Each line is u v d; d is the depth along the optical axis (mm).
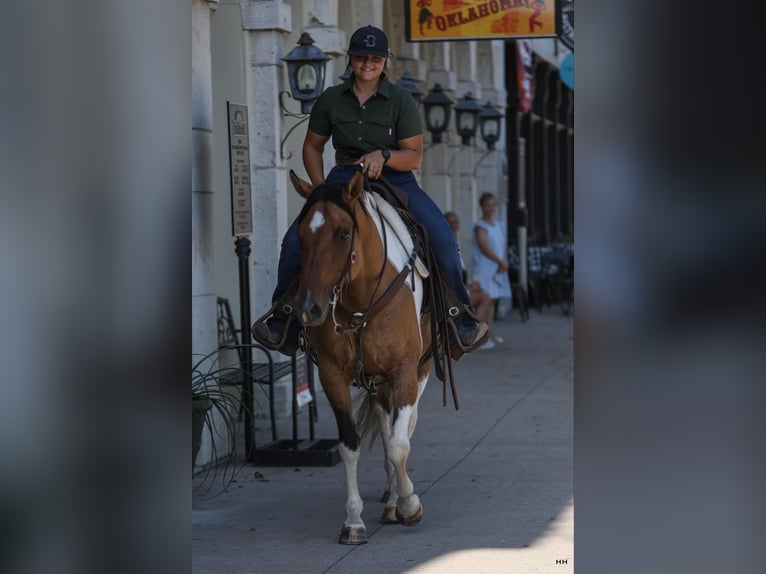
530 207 52906
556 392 24625
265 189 20578
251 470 16781
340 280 11148
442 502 14664
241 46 20422
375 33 13031
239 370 16750
